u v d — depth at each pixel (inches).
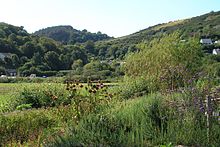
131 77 820.6
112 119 347.9
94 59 3555.6
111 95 486.0
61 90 655.1
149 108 367.6
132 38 4562.0
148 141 328.2
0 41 3538.4
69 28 6299.2
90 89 450.3
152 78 697.0
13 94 747.4
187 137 325.1
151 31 4872.0
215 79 521.3
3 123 389.1
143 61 829.8
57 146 296.8
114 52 3804.1
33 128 394.3
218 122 334.3
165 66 754.8
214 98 360.5
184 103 352.2
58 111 447.5
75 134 314.0
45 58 3425.2
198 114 343.0
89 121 336.8
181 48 814.5
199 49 843.4
